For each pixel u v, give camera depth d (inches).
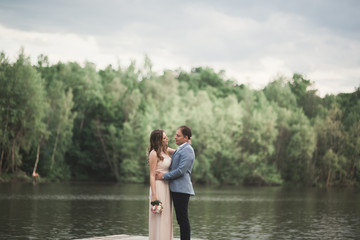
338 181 2987.2
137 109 3198.8
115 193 1852.9
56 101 2829.7
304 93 4288.9
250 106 3811.5
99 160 3125.0
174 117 2817.4
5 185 2164.1
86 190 2003.0
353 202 1667.1
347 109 3523.6
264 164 2989.7
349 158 3041.3
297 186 3019.2
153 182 332.8
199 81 5073.8
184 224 336.8
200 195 1931.6
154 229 337.4
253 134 3063.5
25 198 1473.9
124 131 2938.0
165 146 342.0
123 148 2930.6
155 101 3472.0
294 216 1154.0
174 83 4276.6
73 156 3097.9
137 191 2011.6
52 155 2701.8
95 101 3152.1
